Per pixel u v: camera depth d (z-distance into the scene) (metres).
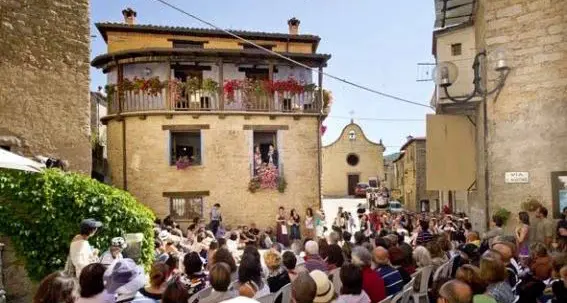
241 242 16.00
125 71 19.94
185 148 19.89
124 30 21.16
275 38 22.38
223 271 4.59
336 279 6.00
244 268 5.28
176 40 21.62
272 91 19.77
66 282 3.38
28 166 6.52
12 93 10.28
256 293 5.06
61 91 11.02
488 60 11.33
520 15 10.88
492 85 11.31
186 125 19.03
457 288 3.43
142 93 19.12
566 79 10.27
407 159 42.56
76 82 11.24
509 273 5.62
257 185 19.33
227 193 19.17
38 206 8.02
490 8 11.30
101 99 23.52
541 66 10.59
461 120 14.71
